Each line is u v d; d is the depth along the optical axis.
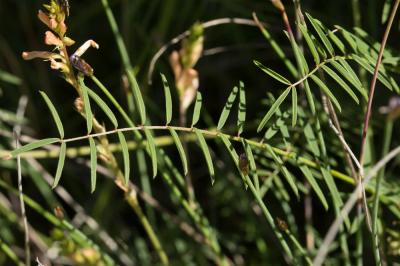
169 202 0.58
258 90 0.60
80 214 0.53
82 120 0.61
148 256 0.55
